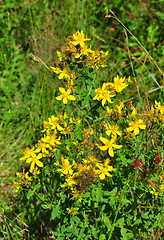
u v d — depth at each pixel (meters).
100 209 0.65
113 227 0.60
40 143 0.60
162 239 0.64
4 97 0.85
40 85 0.84
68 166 0.58
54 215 0.59
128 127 0.60
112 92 0.60
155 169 0.62
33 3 0.99
